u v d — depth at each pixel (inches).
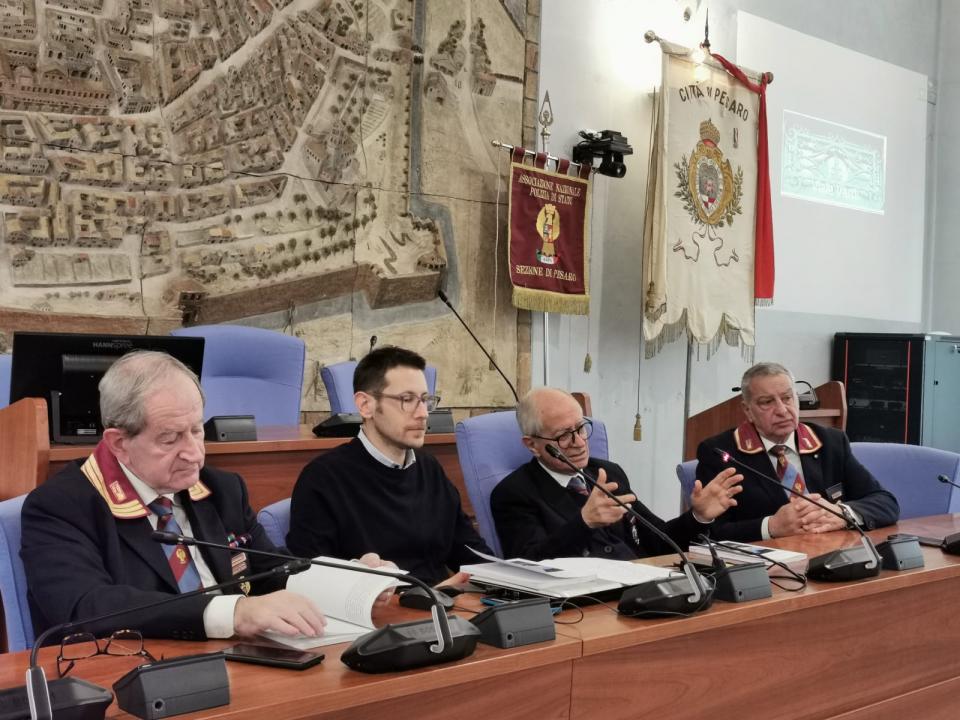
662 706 68.8
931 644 91.9
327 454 103.2
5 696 47.1
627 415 241.3
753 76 244.7
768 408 132.0
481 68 211.2
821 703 81.4
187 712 48.7
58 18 158.1
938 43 321.7
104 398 73.3
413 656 56.0
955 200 321.1
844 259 294.8
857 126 298.0
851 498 133.8
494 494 113.8
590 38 231.6
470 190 210.1
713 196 236.1
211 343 152.9
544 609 64.0
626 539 115.8
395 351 102.7
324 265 188.7
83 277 161.0
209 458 123.0
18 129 155.1
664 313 224.7
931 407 274.8
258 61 179.6
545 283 213.8
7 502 72.1
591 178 224.8
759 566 79.0
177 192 170.7
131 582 71.7
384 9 196.2
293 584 69.8
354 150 192.7
